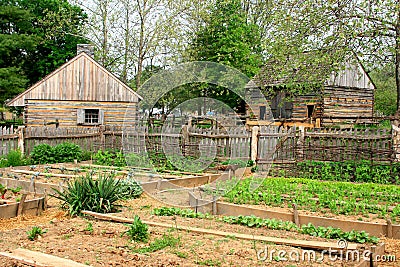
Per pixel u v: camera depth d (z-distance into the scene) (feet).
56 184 36.88
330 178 46.34
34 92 77.20
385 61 57.93
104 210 27.35
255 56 84.69
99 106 80.33
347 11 56.34
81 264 16.11
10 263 16.57
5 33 122.21
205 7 96.73
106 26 108.99
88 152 61.67
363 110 93.97
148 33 102.53
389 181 44.62
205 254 18.54
